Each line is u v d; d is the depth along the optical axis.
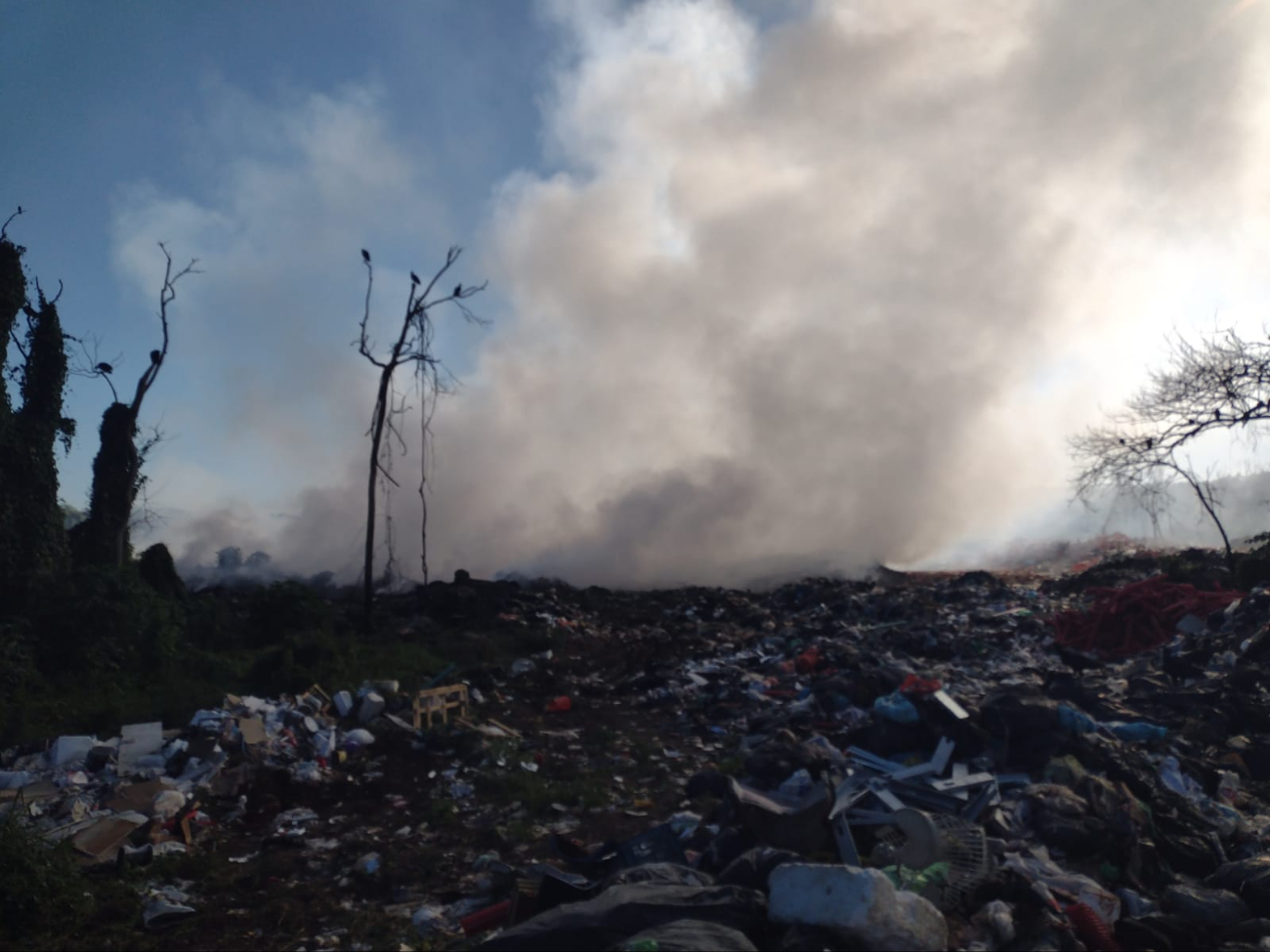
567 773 10.37
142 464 21.52
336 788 9.82
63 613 13.61
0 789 8.92
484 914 6.36
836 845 6.69
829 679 12.20
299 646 14.14
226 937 6.41
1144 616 15.96
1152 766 8.10
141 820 8.25
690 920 4.55
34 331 18.19
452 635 19.58
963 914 5.54
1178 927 5.49
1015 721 8.49
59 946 6.13
